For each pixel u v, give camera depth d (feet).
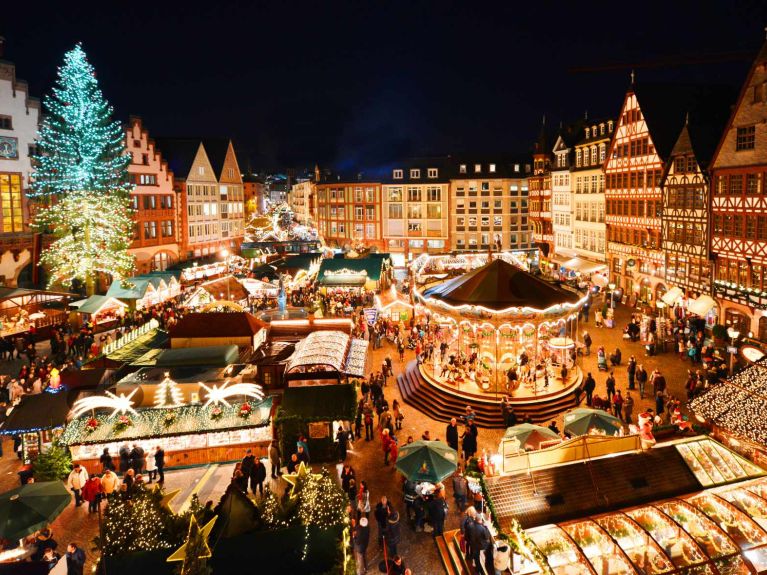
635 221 145.69
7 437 76.43
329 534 43.96
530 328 92.84
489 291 89.76
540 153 208.54
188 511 44.29
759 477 51.01
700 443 53.42
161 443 67.10
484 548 46.01
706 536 44.60
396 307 135.03
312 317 105.09
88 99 139.95
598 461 50.67
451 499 59.72
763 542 43.93
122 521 42.73
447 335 106.01
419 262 183.83
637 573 41.14
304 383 78.89
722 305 109.19
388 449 68.08
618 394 74.43
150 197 189.47
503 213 242.17
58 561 48.80
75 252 138.51
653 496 48.78
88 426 65.92
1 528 45.32
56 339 107.96
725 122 126.82
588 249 176.04
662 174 129.08
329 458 69.00
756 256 99.71
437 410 83.35
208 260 210.79
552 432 60.39
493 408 80.84
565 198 192.13
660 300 130.31
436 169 245.65
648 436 57.82
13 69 135.95
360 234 259.39
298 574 43.60
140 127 184.55
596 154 170.50
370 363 103.35
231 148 247.50
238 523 42.93
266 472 66.74
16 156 138.00
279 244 244.01
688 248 120.67
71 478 59.16
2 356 108.17
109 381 78.33
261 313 140.46
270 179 556.51
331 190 268.41
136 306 134.10
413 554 51.08
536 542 44.27
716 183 109.50
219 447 68.80
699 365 96.84
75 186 140.36
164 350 83.46
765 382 60.70
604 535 43.96
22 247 138.62
